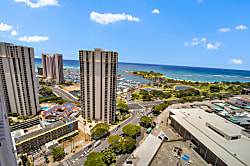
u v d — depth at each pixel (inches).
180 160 2571.4
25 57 4569.4
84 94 4783.5
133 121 5246.1
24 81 4739.2
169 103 7367.1
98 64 4276.6
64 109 5378.9
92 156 2918.3
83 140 3905.0
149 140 3218.5
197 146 3233.3
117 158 3218.5
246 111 6269.7
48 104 6673.2
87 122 4862.2
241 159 2554.1
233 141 3129.9
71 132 4092.0
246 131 3868.1
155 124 4982.8
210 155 2864.2
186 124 4097.0
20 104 4889.3
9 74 4601.4
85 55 4284.0
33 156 3107.8
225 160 2541.8
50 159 3154.5
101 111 4817.9
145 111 6309.1
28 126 4343.0
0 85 1149.1
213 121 4030.5
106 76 4375.0
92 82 4522.6
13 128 4035.4
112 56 4210.1
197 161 2583.7
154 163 2464.3
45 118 4532.5
